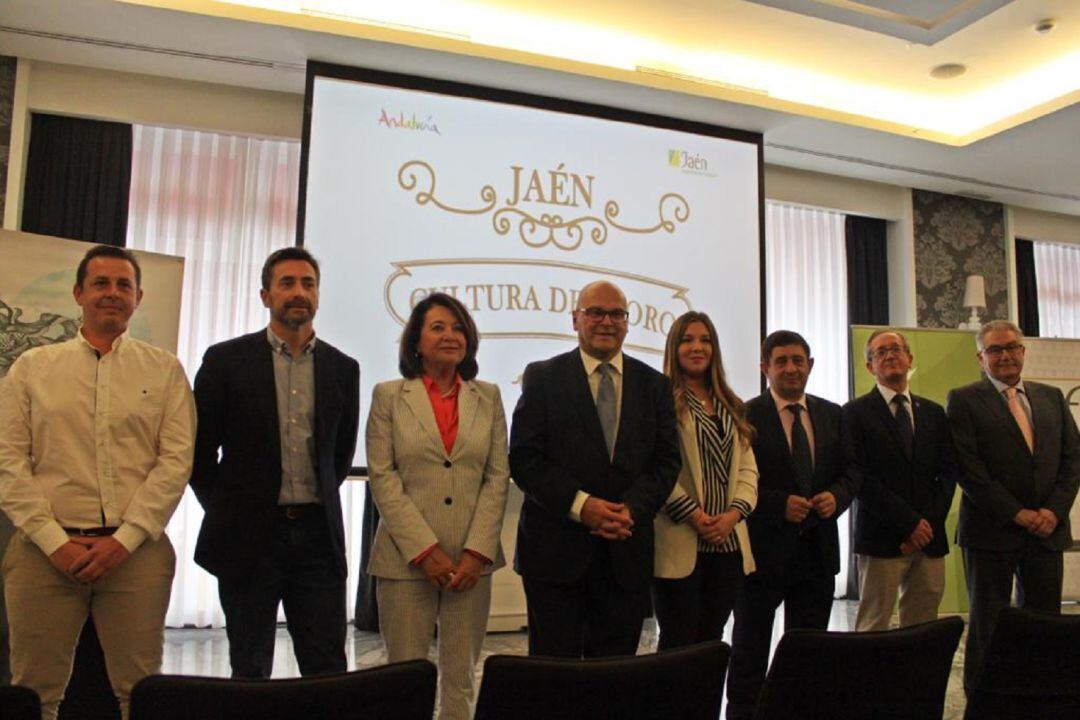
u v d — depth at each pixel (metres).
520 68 4.48
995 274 6.55
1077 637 1.67
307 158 4.38
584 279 4.84
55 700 2.11
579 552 2.33
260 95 4.87
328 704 1.22
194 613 4.62
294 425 2.34
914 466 3.17
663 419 2.50
